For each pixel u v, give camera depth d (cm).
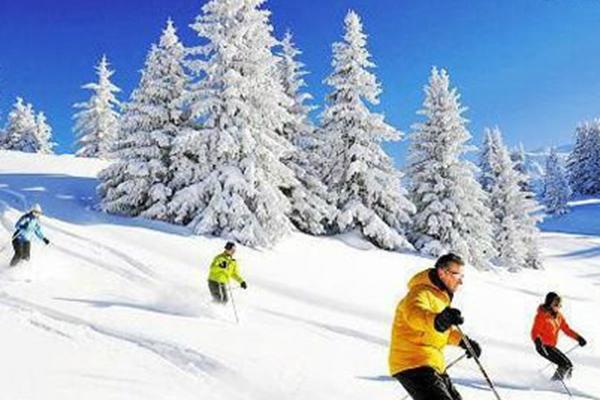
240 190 2589
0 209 2417
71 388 669
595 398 1027
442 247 3478
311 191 3362
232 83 2697
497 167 5331
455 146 3666
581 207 9912
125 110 2898
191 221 2636
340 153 3378
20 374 689
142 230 2433
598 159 10762
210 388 772
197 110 2666
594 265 6144
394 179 3338
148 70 2944
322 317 1550
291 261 2412
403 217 3397
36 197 2869
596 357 1524
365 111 3341
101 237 2236
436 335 507
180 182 2728
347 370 962
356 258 2755
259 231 2539
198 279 1802
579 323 2186
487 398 905
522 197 5278
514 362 1254
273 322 1358
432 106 3791
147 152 2756
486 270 3691
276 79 3419
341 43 3431
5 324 946
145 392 700
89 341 922
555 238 7775
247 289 1788
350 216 3212
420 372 496
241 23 2794
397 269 2684
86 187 3284
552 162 9825
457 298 2200
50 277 1546
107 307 1246
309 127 3628
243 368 859
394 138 3378
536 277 4447
